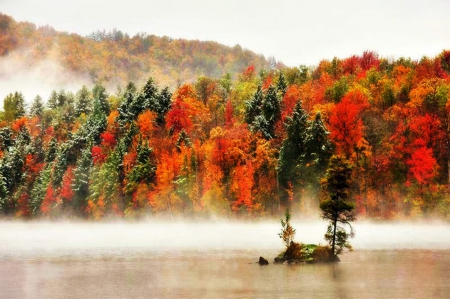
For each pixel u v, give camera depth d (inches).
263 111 4382.4
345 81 4731.8
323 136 3521.2
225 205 3769.7
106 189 4488.2
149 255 2149.4
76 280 1612.9
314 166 3496.6
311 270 1705.2
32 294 1428.4
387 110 4116.6
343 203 1830.7
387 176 3602.4
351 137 3533.5
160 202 4045.3
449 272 1625.2
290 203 3649.1
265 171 3806.6
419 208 3361.2
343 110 3585.1
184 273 1692.9
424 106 3905.0
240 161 3875.5
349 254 2034.9
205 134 4793.3
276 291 1400.1
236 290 1423.5
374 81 4874.5
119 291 1446.9
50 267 1875.0
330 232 1883.6
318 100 4571.9
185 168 4013.3
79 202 4881.9
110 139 5034.5
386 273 1627.7
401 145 3607.3
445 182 3531.0
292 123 3666.3
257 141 3937.0
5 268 1861.5
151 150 4394.7
